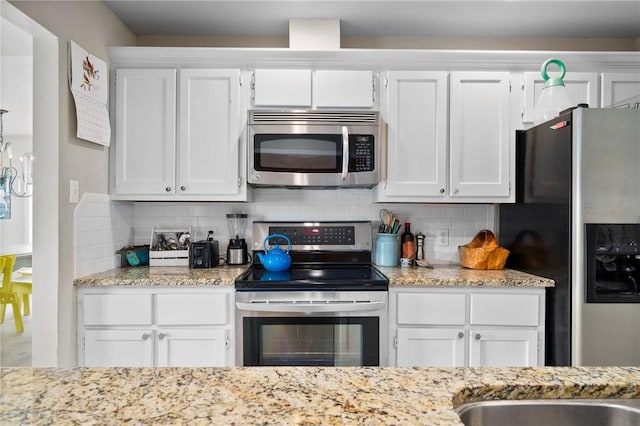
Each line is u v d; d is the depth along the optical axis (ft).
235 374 2.62
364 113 7.86
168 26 8.73
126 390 2.36
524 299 7.00
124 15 8.22
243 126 7.97
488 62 8.02
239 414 2.08
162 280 6.88
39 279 6.25
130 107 7.90
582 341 6.26
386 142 8.03
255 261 8.70
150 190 7.91
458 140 8.00
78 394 2.30
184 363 6.91
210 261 8.23
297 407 2.16
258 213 9.16
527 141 7.70
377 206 9.20
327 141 7.84
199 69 7.90
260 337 6.85
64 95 6.43
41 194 6.23
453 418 2.06
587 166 6.23
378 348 6.91
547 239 7.04
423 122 8.02
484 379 2.58
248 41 9.22
